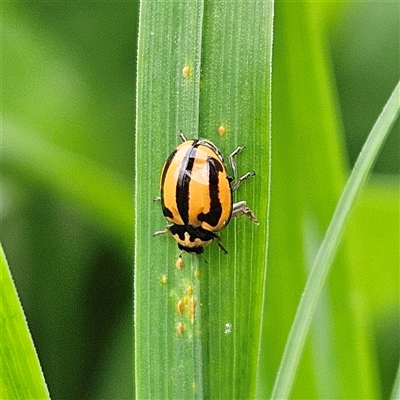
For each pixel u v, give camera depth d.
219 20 0.07
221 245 0.07
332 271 0.08
